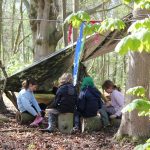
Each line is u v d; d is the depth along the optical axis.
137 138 6.50
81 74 9.25
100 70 30.81
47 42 12.40
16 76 9.41
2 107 10.06
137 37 1.82
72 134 7.58
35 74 9.39
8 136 7.30
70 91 7.73
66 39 11.66
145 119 6.53
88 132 7.70
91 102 7.75
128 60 6.52
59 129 7.71
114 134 7.36
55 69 9.30
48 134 7.53
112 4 18.48
